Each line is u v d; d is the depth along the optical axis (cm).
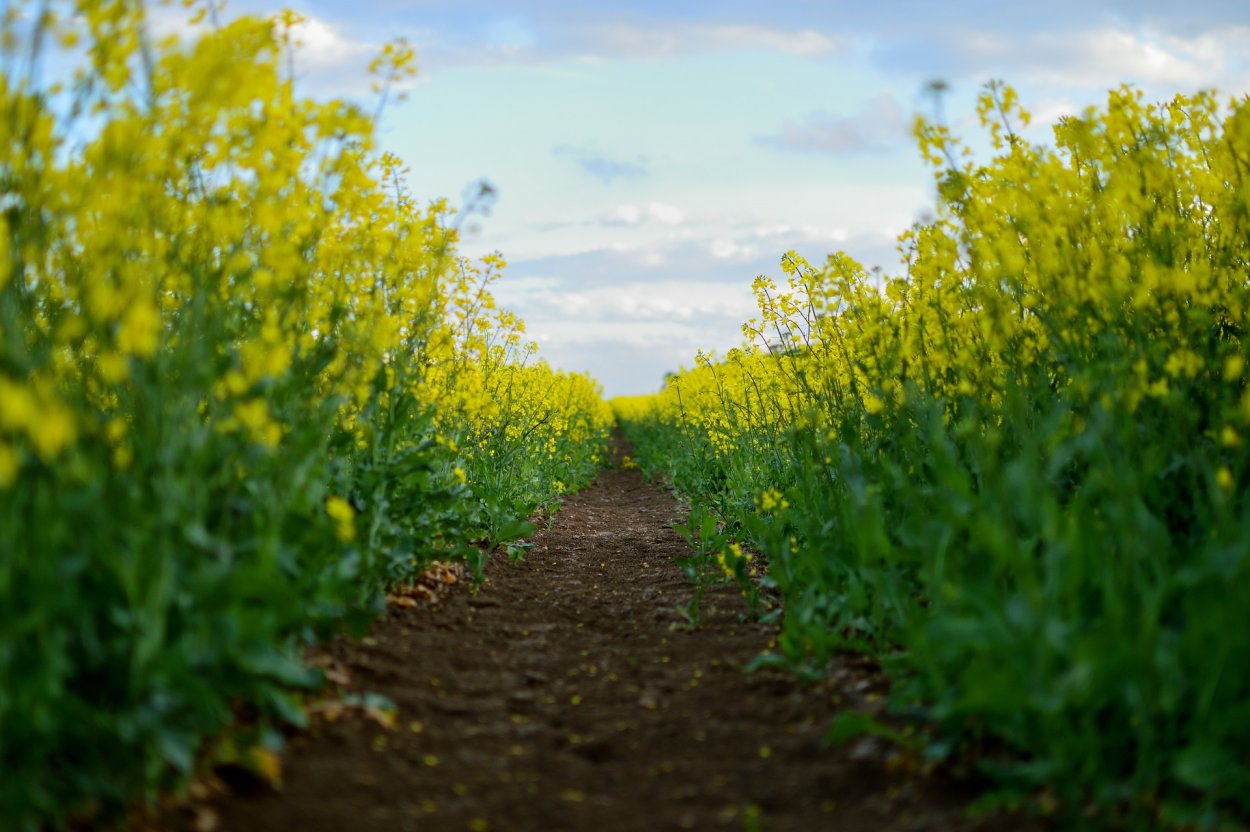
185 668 246
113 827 239
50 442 208
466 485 608
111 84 278
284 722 307
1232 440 300
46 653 229
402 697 354
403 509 450
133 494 262
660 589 568
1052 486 376
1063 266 389
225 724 287
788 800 287
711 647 442
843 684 365
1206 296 380
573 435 1235
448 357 548
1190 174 431
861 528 367
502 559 639
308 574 329
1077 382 354
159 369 279
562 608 528
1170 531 359
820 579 401
